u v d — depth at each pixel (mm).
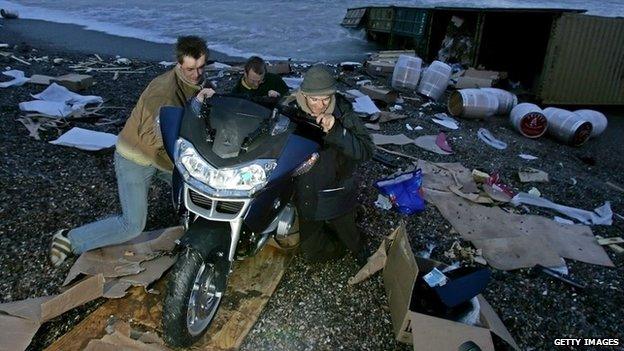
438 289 2691
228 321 2598
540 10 9492
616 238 4180
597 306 3205
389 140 6148
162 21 18594
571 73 9484
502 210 4461
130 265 2764
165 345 2354
